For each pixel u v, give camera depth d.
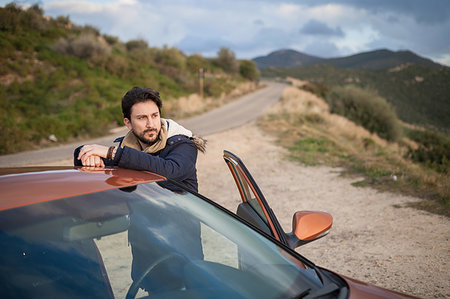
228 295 1.30
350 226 5.74
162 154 2.21
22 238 1.21
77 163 2.16
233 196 8.07
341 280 1.50
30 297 1.09
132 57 52.12
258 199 2.05
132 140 2.27
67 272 1.19
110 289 1.23
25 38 38.38
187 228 1.54
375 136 26.91
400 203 6.77
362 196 7.53
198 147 2.33
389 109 28.64
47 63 36.66
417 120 101.50
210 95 49.88
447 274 3.84
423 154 12.59
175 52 60.78
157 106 2.16
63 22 50.38
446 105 161.62
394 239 4.99
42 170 1.75
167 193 1.70
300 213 1.98
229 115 31.14
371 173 9.34
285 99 41.72
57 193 1.45
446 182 7.50
